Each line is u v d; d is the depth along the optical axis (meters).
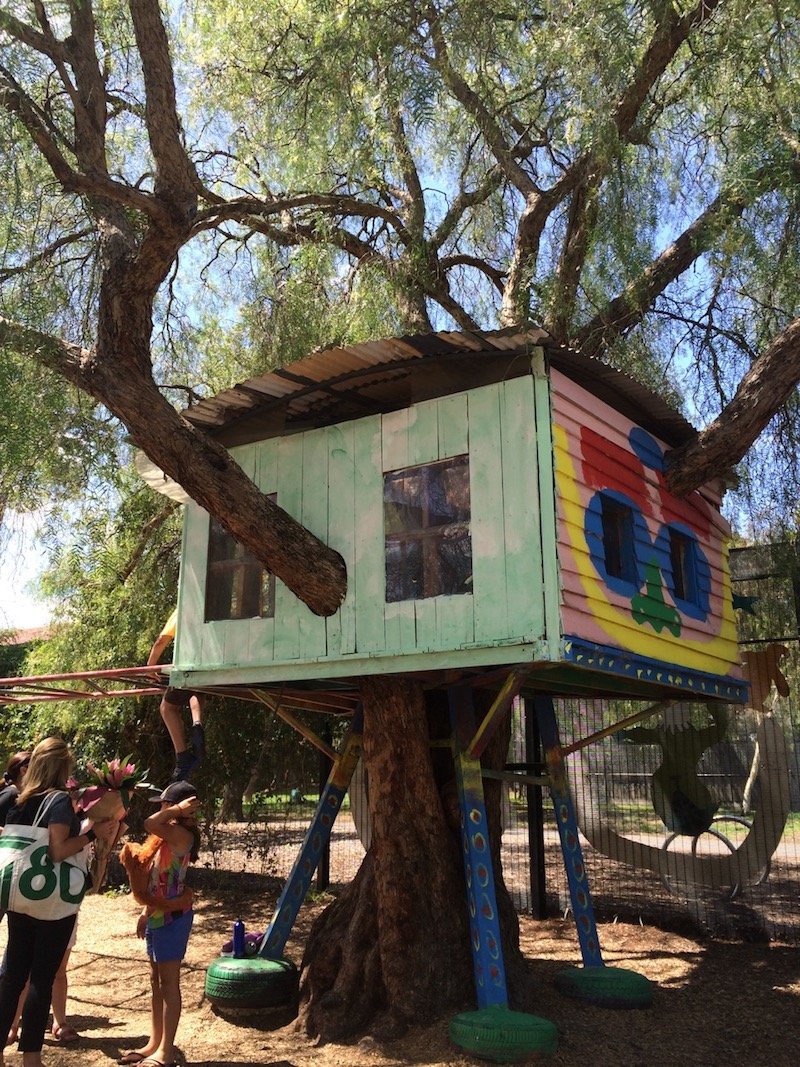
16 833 4.63
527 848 11.29
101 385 5.86
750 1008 6.36
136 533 11.56
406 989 5.82
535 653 5.16
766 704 9.45
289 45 9.39
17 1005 4.56
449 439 5.88
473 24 7.96
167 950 5.16
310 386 6.44
